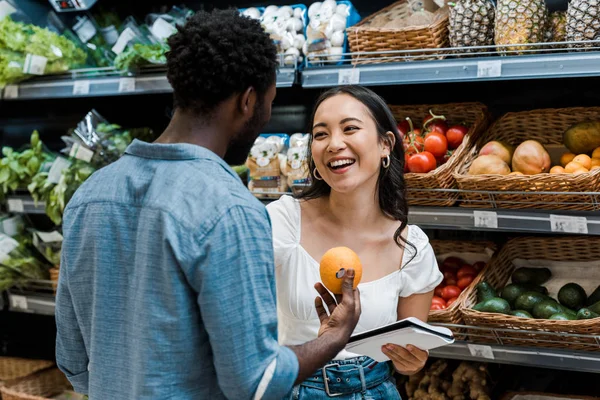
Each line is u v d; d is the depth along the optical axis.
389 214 1.80
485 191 2.22
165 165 1.18
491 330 2.23
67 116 3.45
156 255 1.12
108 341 1.20
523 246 2.67
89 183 1.25
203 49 1.15
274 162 2.65
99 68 2.83
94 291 1.21
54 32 3.02
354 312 1.29
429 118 2.64
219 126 1.22
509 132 2.60
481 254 2.72
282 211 1.80
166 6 3.17
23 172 3.09
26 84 2.90
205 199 1.12
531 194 2.18
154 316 1.12
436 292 2.57
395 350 1.60
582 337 2.12
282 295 1.75
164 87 2.66
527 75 2.14
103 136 2.97
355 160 1.69
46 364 3.23
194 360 1.14
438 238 2.89
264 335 1.12
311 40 2.54
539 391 2.53
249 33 1.20
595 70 2.05
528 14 2.25
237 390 1.10
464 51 2.37
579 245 2.56
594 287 2.46
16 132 3.56
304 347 1.22
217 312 1.08
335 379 1.67
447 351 2.32
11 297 3.08
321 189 1.82
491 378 2.58
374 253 1.78
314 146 1.72
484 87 2.79
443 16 2.43
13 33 2.88
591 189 2.10
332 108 1.71
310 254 1.76
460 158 2.40
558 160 2.46
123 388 1.18
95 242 1.20
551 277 2.55
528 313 2.27
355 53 2.42
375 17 2.63
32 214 3.36
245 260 1.11
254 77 1.20
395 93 2.92
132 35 2.89
